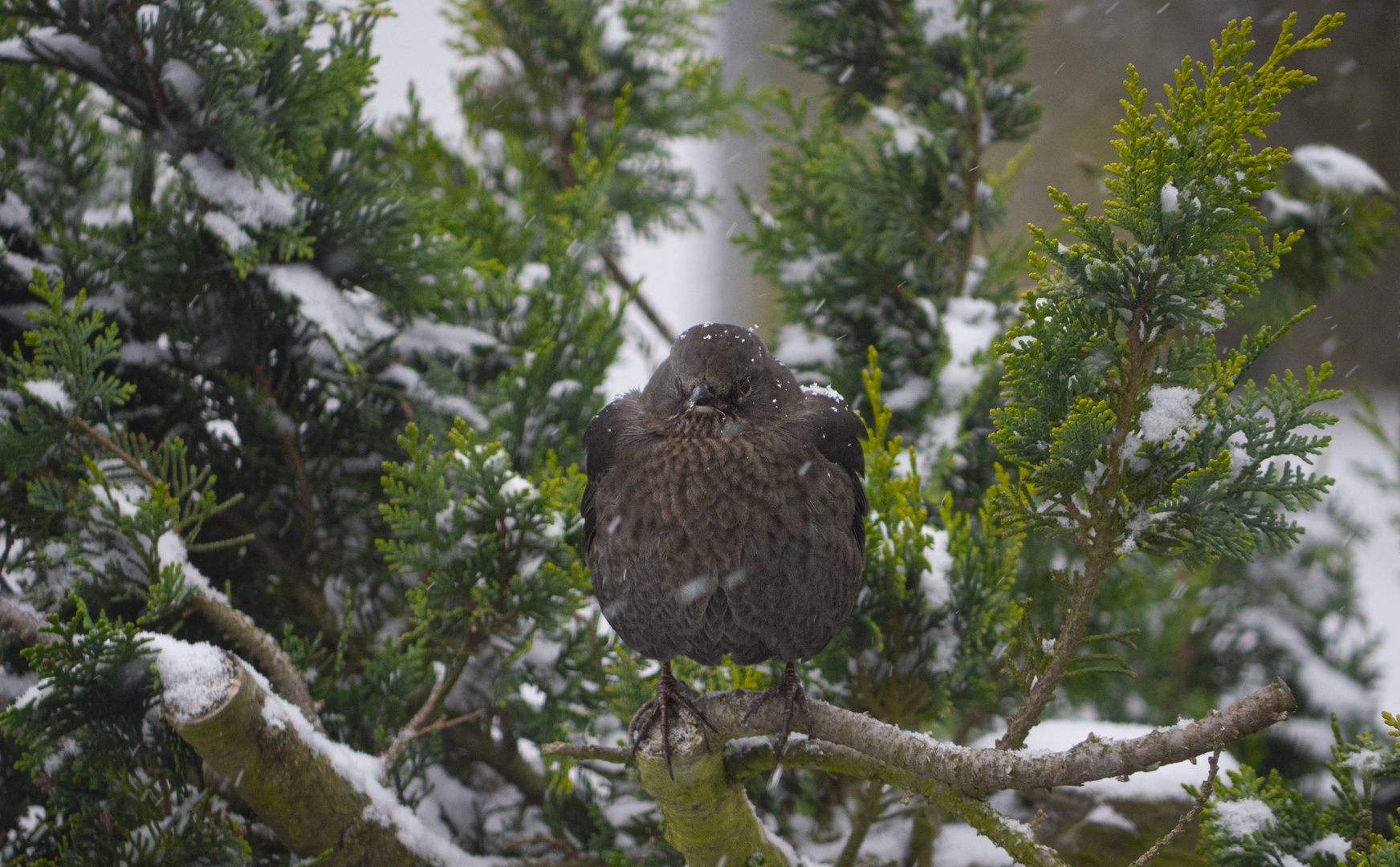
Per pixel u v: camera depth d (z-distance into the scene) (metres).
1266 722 2.15
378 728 4.01
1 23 4.60
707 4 6.73
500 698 4.05
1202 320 2.57
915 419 5.29
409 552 3.86
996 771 2.48
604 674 4.35
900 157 5.40
